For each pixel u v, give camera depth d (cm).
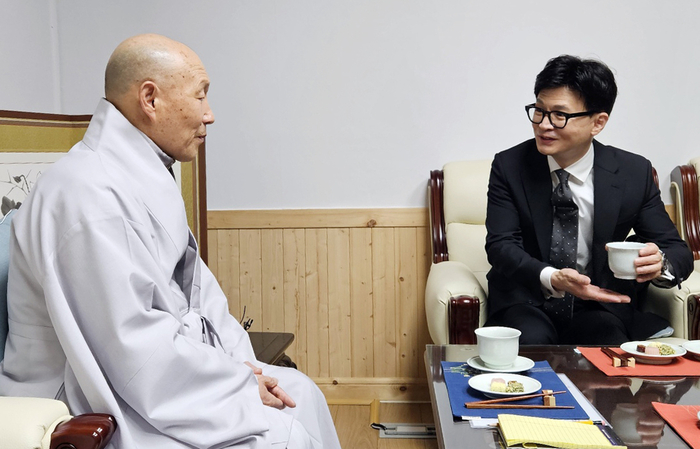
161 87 148
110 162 142
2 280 142
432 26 298
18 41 284
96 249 126
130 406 128
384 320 309
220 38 305
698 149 295
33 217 131
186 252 159
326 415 174
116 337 124
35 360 133
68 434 107
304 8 301
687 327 214
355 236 307
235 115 308
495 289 230
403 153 304
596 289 191
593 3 293
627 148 298
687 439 115
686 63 292
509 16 296
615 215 215
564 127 205
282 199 310
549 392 134
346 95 304
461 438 120
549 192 222
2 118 187
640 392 140
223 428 132
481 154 301
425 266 305
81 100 313
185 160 160
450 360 167
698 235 280
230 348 173
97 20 309
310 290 310
